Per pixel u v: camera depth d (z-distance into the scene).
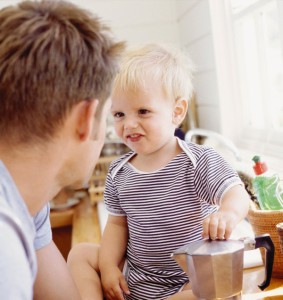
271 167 1.64
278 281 1.12
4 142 0.74
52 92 0.73
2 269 0.61
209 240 0.96
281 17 1.65
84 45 0.75
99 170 2.38
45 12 0.75
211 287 0.87
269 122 1.96
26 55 0.72
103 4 2.82
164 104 1.29
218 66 2.16
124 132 1.30
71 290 1.10
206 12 2.19
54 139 0.75
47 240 1.09
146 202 1.30
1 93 0.72
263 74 1.96
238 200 1.14
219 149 2.18
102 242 1.39
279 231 1.00
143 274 1.31
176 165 1.29
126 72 1.27
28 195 0.77
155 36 2.85
